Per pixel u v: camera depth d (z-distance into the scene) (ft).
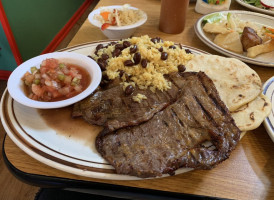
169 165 0.58
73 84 0.81
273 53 1.16
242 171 0.65
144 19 1.25
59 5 2.56
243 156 0.69
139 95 0.78
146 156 0.60
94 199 0.86
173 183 0.62
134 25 1.17
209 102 0.73
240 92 0.82
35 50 2.23
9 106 0.75
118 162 0.59
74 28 2.87
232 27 1.32
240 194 0.59
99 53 0.98
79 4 3.11
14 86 0.76
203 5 1.58
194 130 0.67
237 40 1.17
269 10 1.62
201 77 0.82
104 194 0.61
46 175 0.62
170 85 0.83
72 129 0.71
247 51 1.15
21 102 0.70
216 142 0.67
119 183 0.61
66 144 0.66
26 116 0.73
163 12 1.28
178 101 0.74
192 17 1.57
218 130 0.67
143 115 0.71
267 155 0.70
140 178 0.59
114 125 0.68
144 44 0.97
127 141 0.64
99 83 0.81
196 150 0.62
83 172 0.59
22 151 0.67
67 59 0.92
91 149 0.66
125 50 0.92
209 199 0.58
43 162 0.61
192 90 0.77
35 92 0.76
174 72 0.88
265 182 0.62
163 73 0.90
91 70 0.87
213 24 1.29
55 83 0.79
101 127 0.73
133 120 0.70
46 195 0.88
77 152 0.64
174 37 1.32
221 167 0.66
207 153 0.62
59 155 0.62
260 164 0.67
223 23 1.35
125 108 0.75
